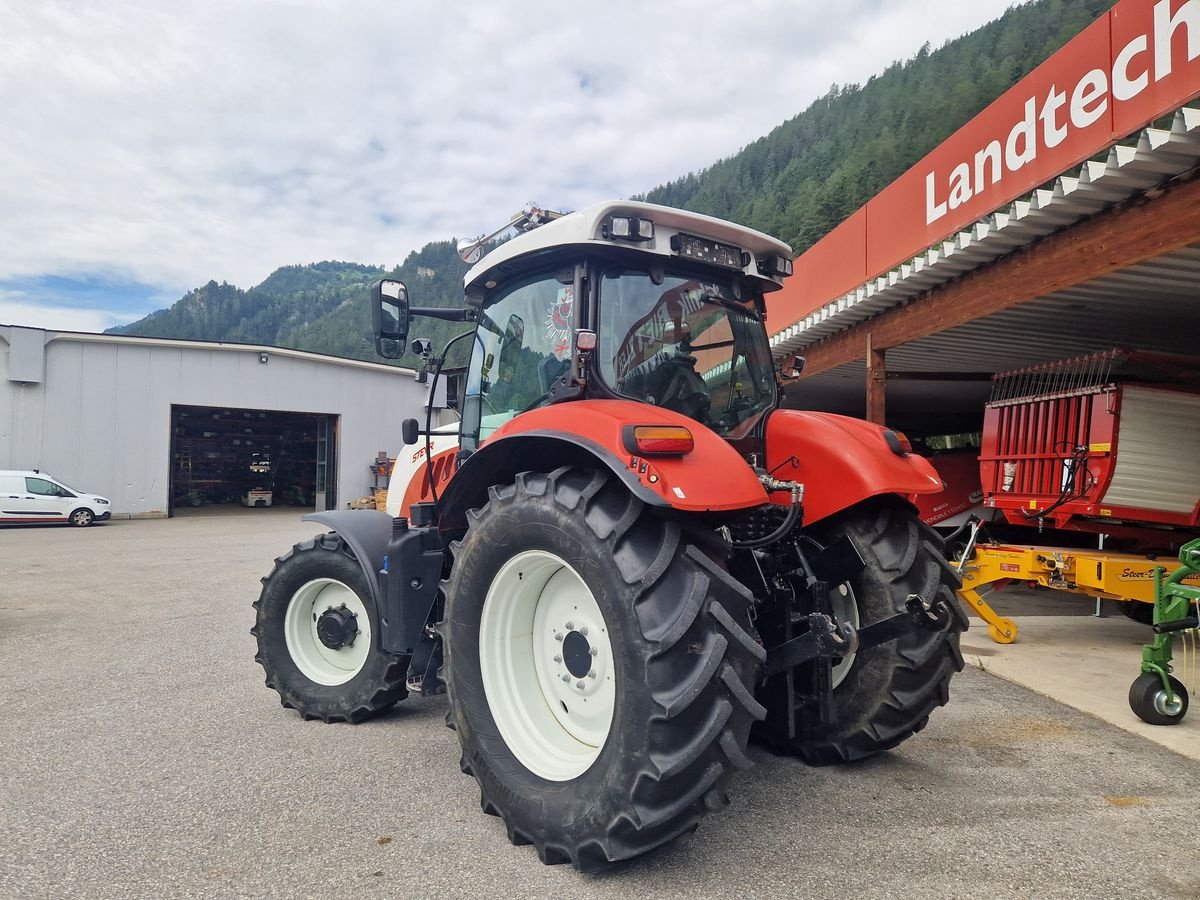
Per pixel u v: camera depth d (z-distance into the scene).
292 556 3.95
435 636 3.38
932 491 3.07
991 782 3.06
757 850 2.46
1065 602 7.94
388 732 3.66
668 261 3.02
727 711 2.11
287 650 3.98
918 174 6.09
